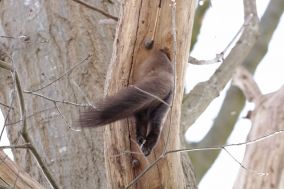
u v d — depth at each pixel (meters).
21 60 10.74
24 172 8.40
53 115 10.16
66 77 10.36
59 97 10.20
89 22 10.87
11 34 11.04
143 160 8.08
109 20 10.22
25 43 10.84
